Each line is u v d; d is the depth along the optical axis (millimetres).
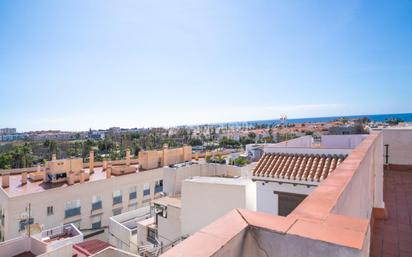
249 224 1336
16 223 19516
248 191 8555
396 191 6250
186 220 9461
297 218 1386
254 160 26266
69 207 22562
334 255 1115
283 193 7309
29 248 13648
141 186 27719
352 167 2592
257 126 129250
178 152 33125
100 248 15969
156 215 12891
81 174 24969
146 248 11844
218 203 8828
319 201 1617
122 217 20531
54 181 24375
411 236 4074
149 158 30703
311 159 7852
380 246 3824
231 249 1194
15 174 30062
